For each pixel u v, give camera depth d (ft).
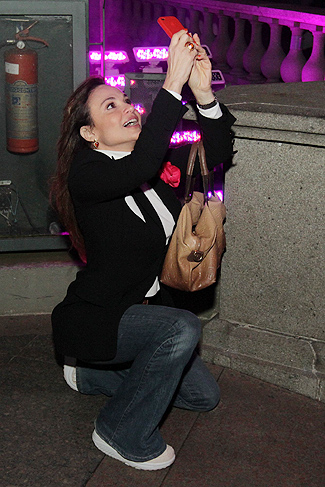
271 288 10.16
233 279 10.44
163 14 30.12
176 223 8.65
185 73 7.70
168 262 8.73
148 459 8.36
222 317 10.77
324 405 9.77
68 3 11.00
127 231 8.04
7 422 9.29
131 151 8.11
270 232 9.86
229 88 10.64
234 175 9.86
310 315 9.96
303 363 9.96
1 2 10.81
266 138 9.29
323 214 9.36
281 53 21.77
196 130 14.35
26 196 12.44
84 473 8.40
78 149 8.54
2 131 12.00
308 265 9.72
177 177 8.43
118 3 33.58
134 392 8.16
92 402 9.78
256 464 8.60
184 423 9.36
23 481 8.23
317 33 19.53
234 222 10.11
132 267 8.16
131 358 8.50
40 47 11.47
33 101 11.69
